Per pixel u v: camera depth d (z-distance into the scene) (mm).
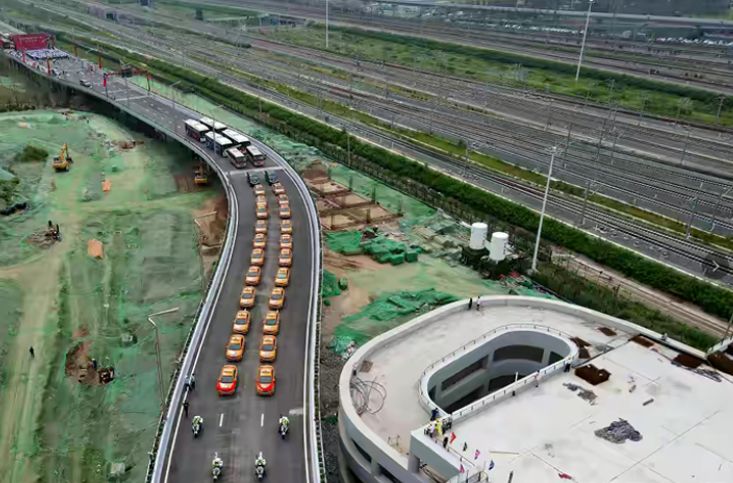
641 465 46875
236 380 63500
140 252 105812
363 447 52969
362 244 105938
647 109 181125
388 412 56531
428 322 69375
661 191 124375
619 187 126500
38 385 74812
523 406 53094
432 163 141625
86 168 144000
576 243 105750
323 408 69062
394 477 51406
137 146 158875
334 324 85062
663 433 50094
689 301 90625
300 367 66375
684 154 139500
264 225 98125
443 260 103688
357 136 159875
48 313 88625
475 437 49531
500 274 97688
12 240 108125
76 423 69688
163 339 82875
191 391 62406
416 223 116375
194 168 143625
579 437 49656
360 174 140875
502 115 178625
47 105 191000
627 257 99188
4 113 180000
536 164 140000
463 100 194250
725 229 107938
